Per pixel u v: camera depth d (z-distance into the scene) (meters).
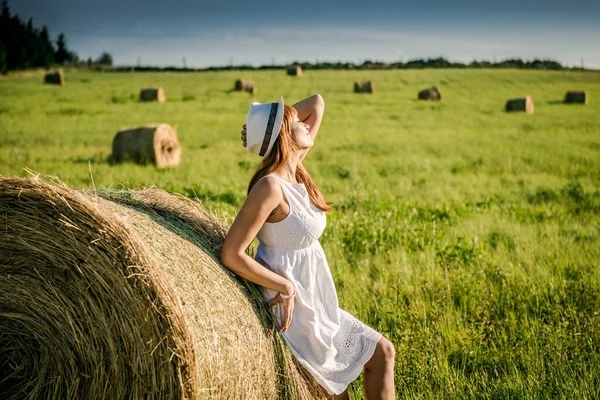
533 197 10.17
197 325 2.46
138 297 2.33
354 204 8.71
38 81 49.31
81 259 2.39
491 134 21.95
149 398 2.36
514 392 3.48
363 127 23.52
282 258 2.90
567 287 4.98
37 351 2.54
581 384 3.52
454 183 11.70
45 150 15.06
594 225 7.86
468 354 3.94
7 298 2.50
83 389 2.46
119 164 13.36
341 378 2.99
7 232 2.44
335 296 3.05
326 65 83.31
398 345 3.93
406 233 6.75
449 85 49.72
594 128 24.12
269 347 2.83
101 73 70.00
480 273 5.22
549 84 51.81
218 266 2.82
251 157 15.24
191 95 38.16
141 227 2.65
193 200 3.37
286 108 2.98
